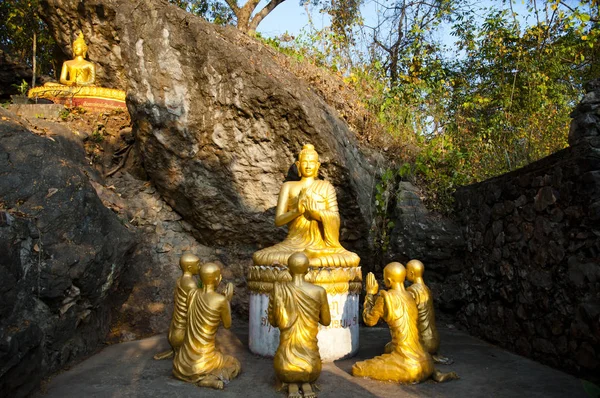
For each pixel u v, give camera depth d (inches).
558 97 374.0
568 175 193.6
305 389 167.2
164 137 274.2
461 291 282.5
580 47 381.1
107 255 205.3
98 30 359.6
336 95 331.9
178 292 200.4
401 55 493.4
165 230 289.0
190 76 272.5
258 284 216.2
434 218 296.0
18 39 524.4
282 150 275.4
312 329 174.1
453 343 243.8
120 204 275.1
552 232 202.1
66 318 186.7
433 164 320.2
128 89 275.7
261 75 265.6
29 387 154.6
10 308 148.4
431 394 169.8
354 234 290.5
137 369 193.6
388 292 188.1
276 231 285.0
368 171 301.0
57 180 193.6
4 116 222.5
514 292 227.9
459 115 380.8
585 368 178.7
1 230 151.6
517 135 334.6
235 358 199.3
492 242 251.6
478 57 451.5
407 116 353.1
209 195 278.7
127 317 250.8
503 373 192.2
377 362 185.5
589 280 177.9
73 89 327.3
